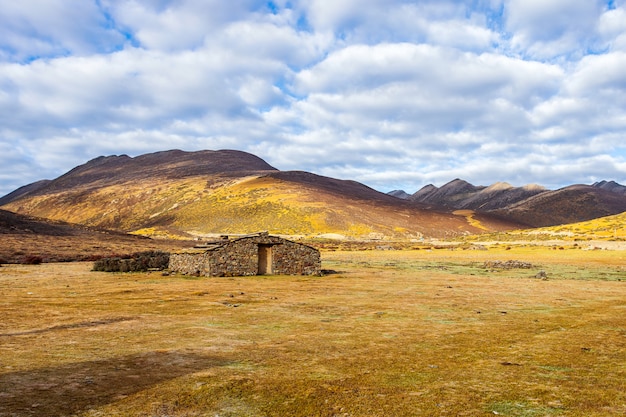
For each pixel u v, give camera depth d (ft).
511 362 34.45
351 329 47.29
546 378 30.32
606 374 31.42
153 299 70.79
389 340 41.91
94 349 37.45
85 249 223.10
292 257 123.03
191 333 44.55
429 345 39.99
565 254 218.79
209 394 26.53
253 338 42.39
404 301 70.74
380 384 28.71
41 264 150.61
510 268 151.53
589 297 77.05
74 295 75.20
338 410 24.27
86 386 27.73
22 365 32.22
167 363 33.22
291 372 31.17
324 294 79.71
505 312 59.93
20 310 58.85
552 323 51.88
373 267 157.69
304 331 46.03
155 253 176.86
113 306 63.21
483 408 24.68
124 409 24.04
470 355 36.50
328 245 365.61
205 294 77.46
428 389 27.84
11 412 23.17
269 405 24.93
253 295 76.95
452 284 99.71
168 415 23.34
